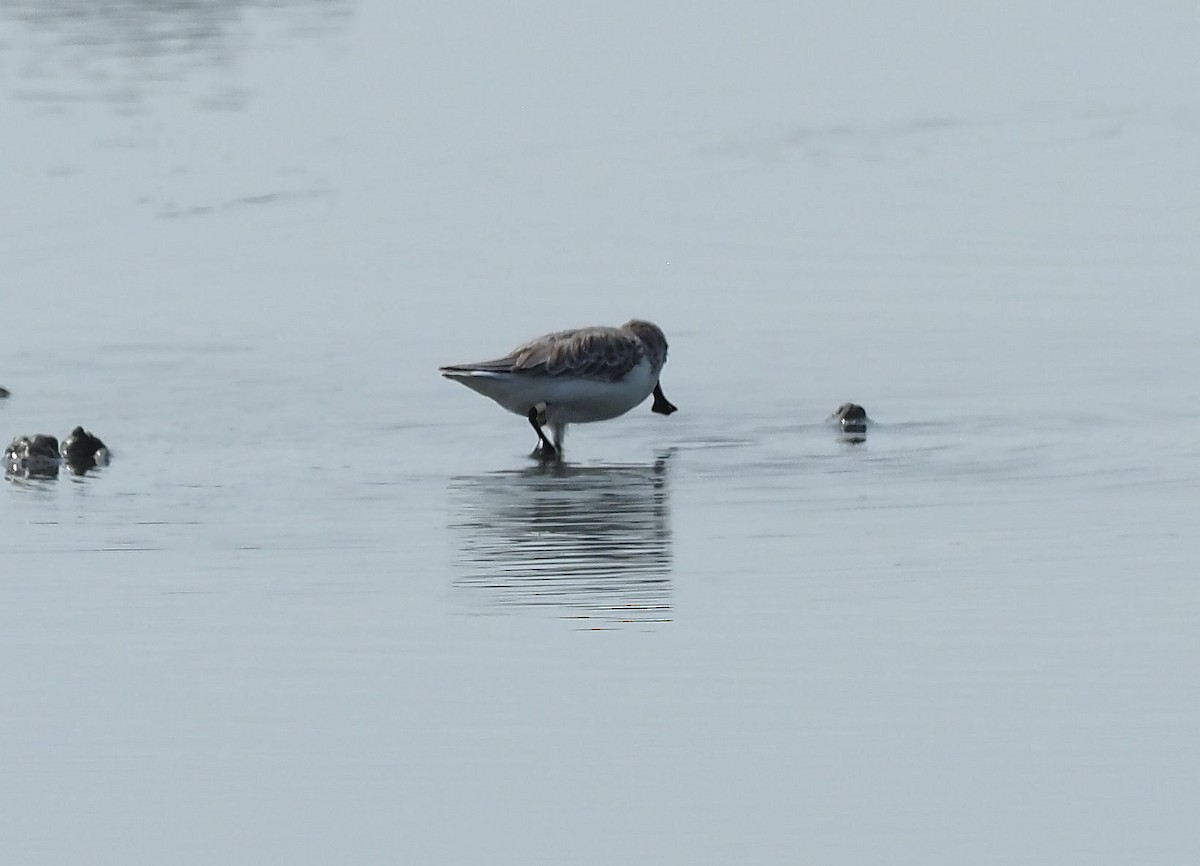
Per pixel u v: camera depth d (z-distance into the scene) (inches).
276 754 406.3
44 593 507.8
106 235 1002.1
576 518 575.5
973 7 1542.8
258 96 1285.7
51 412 712.4
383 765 401.1
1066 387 732.7
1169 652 451.2
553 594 502.0
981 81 1315.2
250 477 625.9
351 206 1048.8
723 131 1193.4
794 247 967.0
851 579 508.7
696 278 917.8
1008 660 448.1
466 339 824.3
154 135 1189.7
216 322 855.1
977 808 379.2
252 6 1615.4
